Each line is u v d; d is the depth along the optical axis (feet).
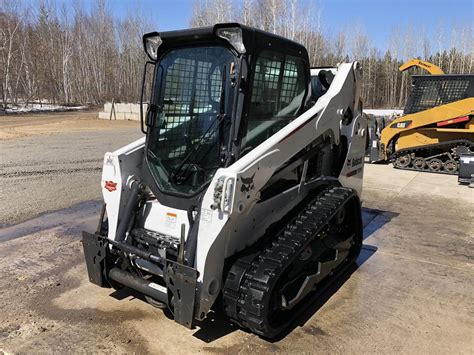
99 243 10.98
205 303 9.32
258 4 93.40
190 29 10.11
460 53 159.43
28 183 25.45
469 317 11.05
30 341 9.78
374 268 14.16
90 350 9.48
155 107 11.31
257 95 10.41
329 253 12.15
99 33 156.15
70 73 149.69
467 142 29.96
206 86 10.31
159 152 11.09
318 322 10.76
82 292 12.15
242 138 9.96
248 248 10.18
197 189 10.14
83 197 22.27
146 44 11.25
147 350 9.50
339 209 11.94
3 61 117.08
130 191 11.42
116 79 155.84
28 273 13.30
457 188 26.18
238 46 9.56
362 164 15.70
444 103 31.48
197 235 9.35
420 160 32.12
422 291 12.50
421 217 20.03
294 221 11.09
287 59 11.10
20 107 112.78
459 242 16.67
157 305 11.26
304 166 11.88
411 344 9.83
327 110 12.26
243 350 9.54
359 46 147.02
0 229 17.25
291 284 10.33
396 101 172.86
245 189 9.23
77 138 48.29
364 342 9.89
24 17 141.49
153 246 10.50
